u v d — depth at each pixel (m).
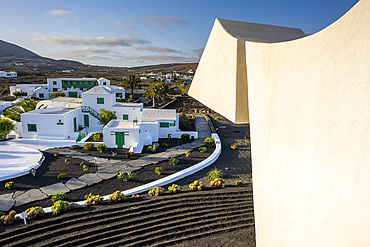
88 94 33.09
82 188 15.77
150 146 24.34
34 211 12.36
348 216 3.08
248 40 4.45
